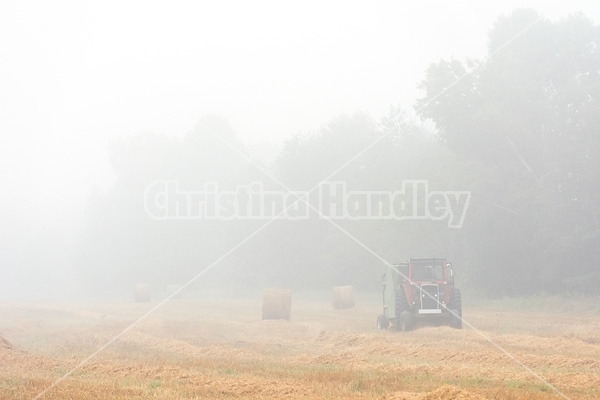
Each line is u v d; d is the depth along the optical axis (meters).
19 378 32.81
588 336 50.00
